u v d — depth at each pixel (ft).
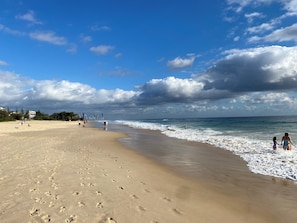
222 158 48.55
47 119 436.35
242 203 23.99
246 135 92.89
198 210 21.67
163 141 81.56
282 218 20.70
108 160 44.11
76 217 18.29
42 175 29.96
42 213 18.72
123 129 162.09
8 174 30.22
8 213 18.54
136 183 28.99
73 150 55.62
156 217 19.27
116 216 18.88
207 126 172.35
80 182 27.45
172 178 33.22
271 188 28.91
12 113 361.30
